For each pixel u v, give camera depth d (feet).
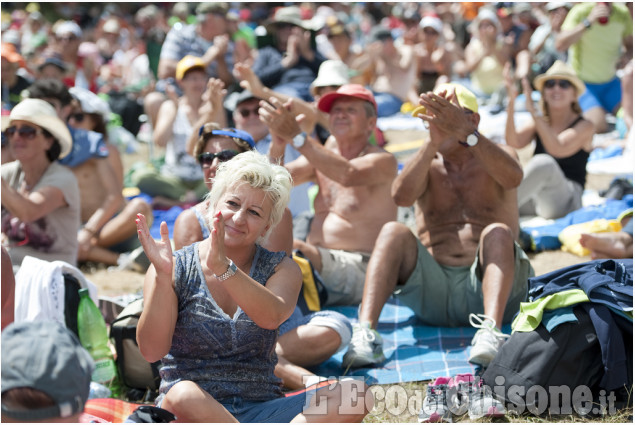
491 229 22.63
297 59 48.52
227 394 15.44
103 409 17.70
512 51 61.62
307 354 20.52
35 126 25.14
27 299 20.29
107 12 93.20
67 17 98.37
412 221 36.94
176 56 52.39
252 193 15.42
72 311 20.71
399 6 95.66
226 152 21.49
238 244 15.47
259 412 15.34
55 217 25.85
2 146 30.12
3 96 48.49
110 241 33.17
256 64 49.26
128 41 87.97
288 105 24.32
